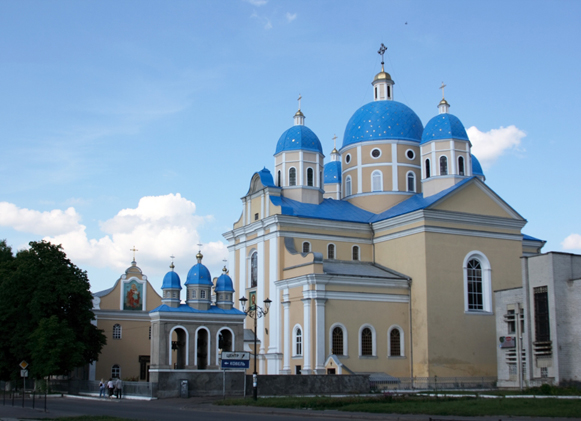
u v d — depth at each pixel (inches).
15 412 1558.8
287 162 2925.7
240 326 2197.3
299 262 2501.2
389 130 3021.7
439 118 2876.5
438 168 2819.9
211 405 1640.0
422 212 2503.7
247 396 1878.7
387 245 2706.7
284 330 2512.3
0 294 2564.0
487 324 2554.1
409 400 1598.2
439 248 2517.2
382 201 2955.2
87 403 1899.6
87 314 2652.6
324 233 2719.0
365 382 2107.5
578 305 1947.6
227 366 1823.3
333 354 2359.7
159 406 1696.6
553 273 1982.0
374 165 2999.5
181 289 2218.3
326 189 3703.3
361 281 2452.0
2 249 3361.2
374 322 2456.9
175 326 2091.5
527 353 2039.9
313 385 2033.7
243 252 2878.9
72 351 2431.1
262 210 2780.5
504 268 2635.3
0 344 2541.8
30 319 2556.6
